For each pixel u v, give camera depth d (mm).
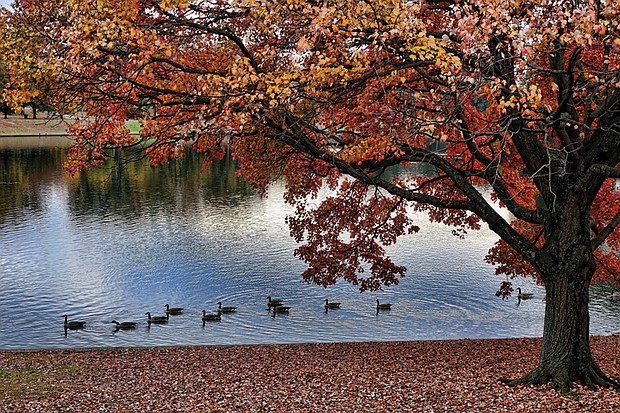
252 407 11414
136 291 28156
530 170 12594
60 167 69125
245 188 58344
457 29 9070
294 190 19578
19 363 15695
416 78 12852
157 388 12859
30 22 12156
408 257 35000
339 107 13250
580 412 10469
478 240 39250
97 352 17312
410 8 9477
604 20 8922
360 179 12656
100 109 13281
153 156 14258
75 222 41812
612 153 11938
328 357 16484
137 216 44406
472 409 10836
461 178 12891
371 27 9859
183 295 27797
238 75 10312
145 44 10609
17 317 24562
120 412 11219
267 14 10289
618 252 32500
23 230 39250
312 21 9602
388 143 11211
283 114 11250
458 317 25688
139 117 13555
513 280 30984
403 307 26812
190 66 12688
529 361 15359
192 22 12188
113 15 10820
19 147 87625
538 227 19484
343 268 20328
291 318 25281
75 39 10656
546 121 10852
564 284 11977
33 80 12062
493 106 12539
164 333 23297
